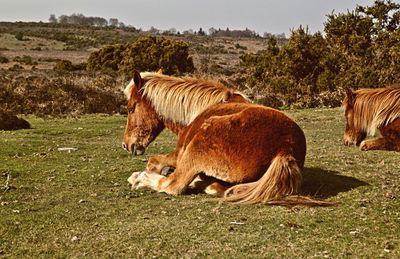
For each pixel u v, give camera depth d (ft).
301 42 78.48
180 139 21.98
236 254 14.90
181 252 15.15
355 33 79.05
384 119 31.37
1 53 198.80
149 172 22.93
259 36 374.43
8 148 33.78
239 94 22.68
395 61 72.54
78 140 40.52
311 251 15.06
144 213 19.10
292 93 75.87
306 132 43.98
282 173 19.19
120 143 38.29
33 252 15.51
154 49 125.29
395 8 81.25
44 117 59.52
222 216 18.30
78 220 18.49
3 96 65.21
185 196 21.20
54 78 83.76
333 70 77.15
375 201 20.12
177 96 22.80
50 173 26.58
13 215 19.13
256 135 19.77
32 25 364.58
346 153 31.76
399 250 15.12
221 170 20.12
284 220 17.76
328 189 22.08
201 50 212.43
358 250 15.11
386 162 28.63
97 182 24.57
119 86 80.12
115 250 15.47
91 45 252.01
